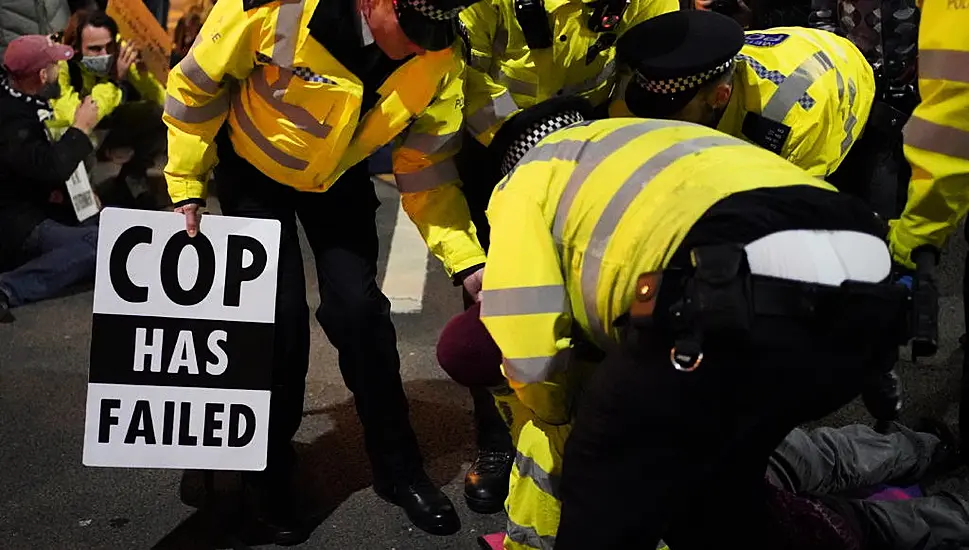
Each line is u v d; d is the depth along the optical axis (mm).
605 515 1501
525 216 1644
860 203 1515
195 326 2199
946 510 2156
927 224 2084
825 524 1911
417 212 2209
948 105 1992
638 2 2230
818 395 1453
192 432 2223
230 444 2234
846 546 1928
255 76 2029
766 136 2141
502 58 2217
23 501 2553
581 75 2275
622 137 1643
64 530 2436
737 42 1997
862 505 2070
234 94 2109
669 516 1506
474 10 2117
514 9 2145
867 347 1451
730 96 2107
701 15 2057
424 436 2865
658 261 1468
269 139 2082
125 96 4434
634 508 1488
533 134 1910
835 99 2176
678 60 1981
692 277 1405
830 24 3008
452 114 2107
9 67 3693
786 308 1381
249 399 2230
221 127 2215
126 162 4469
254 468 2246
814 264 1399
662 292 1417
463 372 1874
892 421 2734
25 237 3859
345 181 2293
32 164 3717
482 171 2361
